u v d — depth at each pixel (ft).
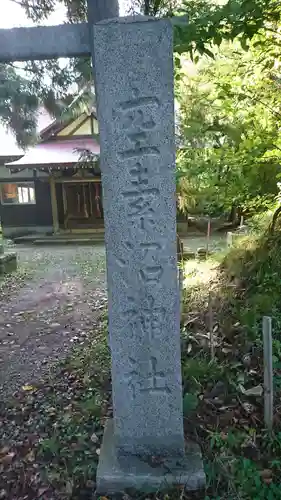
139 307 7.85
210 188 13.32
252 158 11.81
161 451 8.34
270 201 14.06
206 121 13.32
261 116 12.72
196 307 15.23
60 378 13.37
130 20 6.94
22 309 21.88
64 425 10.45
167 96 7.15
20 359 15.33
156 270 7.72
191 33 9.80
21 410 11.51
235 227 29.37
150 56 7.02
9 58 8.13
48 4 13.10
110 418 10.07
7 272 30.76
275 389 10.18
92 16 9.78
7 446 9.87
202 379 10.96
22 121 18.58
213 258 20.45
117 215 7.54
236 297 14.70
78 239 46.52
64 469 8.80
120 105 7.20
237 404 9.99
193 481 7.83
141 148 7.31
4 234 50.65
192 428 9.29
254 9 9.57
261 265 14.74
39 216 51.06
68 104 17.17
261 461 8.40
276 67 12.67
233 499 7.45
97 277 28.53
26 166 42.98
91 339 16.60
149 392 8.15
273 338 12.03
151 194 7.46
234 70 12.88
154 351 8.00
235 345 12.19
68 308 21.56
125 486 7.91
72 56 8.15
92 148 43.93
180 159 13.64
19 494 8.26
